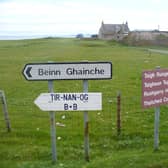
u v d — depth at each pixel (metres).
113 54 76.19
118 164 10.36
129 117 17.89
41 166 10.66
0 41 164.50
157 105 11.42
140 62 54.66
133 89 28.08
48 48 100.94
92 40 168.75
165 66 47.53
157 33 148.38
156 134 11.72
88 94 10.52
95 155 11.83
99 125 16.33
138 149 12.36
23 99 24.17
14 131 14.95
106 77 10.54
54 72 10.52
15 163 11.00
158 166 10.10
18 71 43.34
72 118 18.00
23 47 107.75
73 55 71.06
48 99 10.57
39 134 14.53
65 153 11.95
